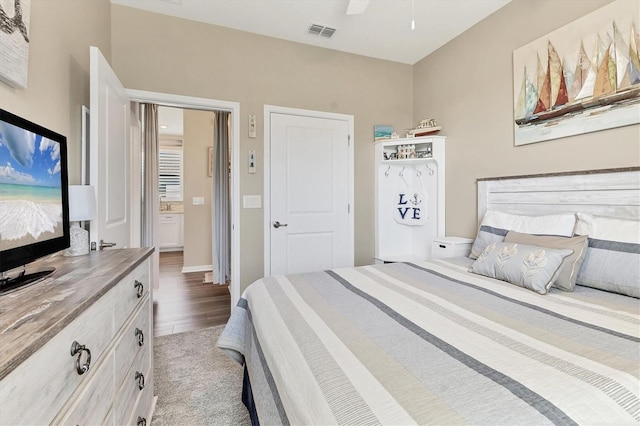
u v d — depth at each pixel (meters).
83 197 1.43
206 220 4.95
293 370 0.86
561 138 2.05
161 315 2.98
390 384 0.73
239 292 2.81
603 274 1.48
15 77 1.12
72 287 0.87
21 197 0.90
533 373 0.76
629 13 1.69
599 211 1.82
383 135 3.36
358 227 3.29
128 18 2.43
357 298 1.38
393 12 2.52
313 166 3.08
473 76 2.73
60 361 0.65
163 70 2.52
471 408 0.64
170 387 1.81
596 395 0.69
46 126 1.42
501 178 2.45
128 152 2.31
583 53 1.91
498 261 1.70
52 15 1.47
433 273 1.84
